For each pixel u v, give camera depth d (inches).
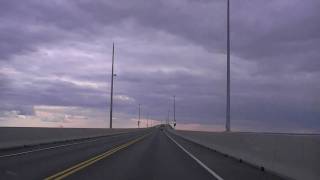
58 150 1398.9
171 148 1594.5
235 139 1169.4
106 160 1042.1
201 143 1879.9
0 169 829.8
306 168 651.5
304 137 669.9
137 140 2273.6
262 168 866.1
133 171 825.5
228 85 1544.0
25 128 1686.8
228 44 1563.7
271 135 845.8
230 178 741.3
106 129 3371.1
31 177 716.0
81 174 765.9
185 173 805.9
